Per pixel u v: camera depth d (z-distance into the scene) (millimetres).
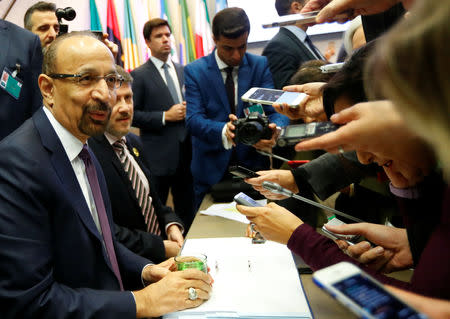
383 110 477
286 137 667
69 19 1429
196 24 3520
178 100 2877
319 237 810
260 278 952
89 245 925
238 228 1413
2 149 853
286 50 2156
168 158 2635
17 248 793
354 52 682
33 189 833
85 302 823
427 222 658
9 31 1495
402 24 324
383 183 1143
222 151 1984
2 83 1418
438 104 302
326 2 1085
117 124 1515
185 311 828
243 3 3500
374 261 878
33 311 787
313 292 931
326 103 705
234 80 2104
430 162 543
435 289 438
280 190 960
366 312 329
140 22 3363
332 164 1173
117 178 1458
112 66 993
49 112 972
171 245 1486
